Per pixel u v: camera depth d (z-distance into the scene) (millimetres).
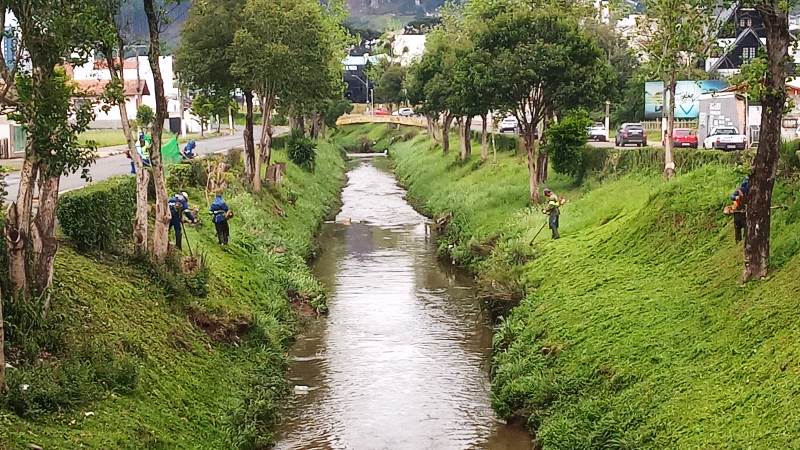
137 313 20656
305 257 39000
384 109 146875
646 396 17922
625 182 38656
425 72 71688
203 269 25125
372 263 39375
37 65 16891
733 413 15656
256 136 81625
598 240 30281
